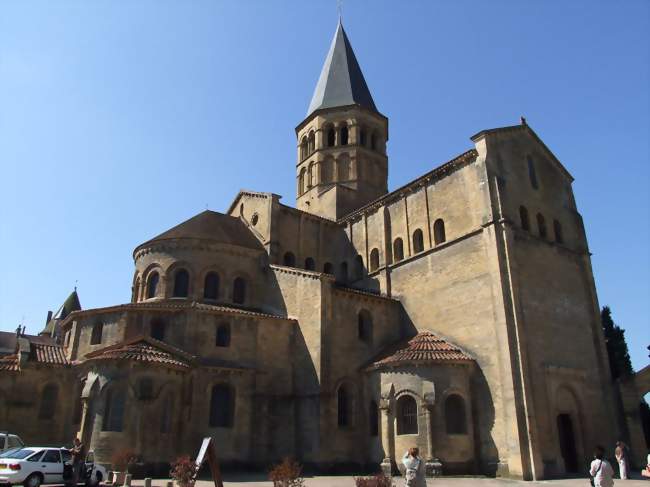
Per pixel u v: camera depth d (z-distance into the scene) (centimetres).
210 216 4656
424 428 3086
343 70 5966
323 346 3488
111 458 2809
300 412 3469
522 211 3781
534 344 3297
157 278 4050
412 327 3888
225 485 2475
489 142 3744
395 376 3328
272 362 3588
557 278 3747
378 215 4491
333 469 3266
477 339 3347
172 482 2345
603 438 3500
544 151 4250
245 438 3316
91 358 3080
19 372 3372
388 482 1612
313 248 4762
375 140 5659
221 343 3516
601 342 3800
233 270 4116
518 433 2931
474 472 3061
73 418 3322
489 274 3388
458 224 3750
